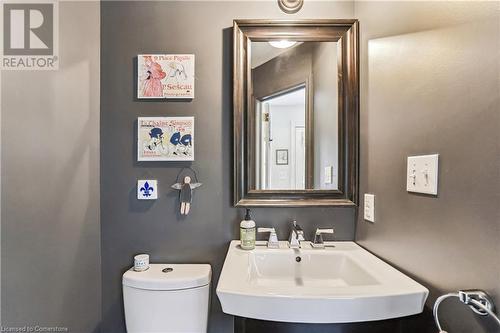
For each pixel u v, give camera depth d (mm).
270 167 1259
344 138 1237
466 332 639
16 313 920
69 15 1146
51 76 1062
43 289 1011
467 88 631
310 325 779
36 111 1001
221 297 743
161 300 1107
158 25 1279
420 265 795
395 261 929
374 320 716
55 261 1059
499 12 554
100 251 1278
